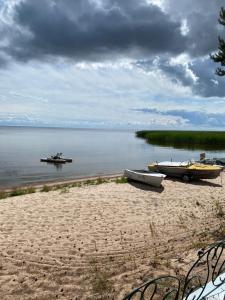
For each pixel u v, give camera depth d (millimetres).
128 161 32000
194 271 5363
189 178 16312
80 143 68938
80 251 6832
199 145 54656
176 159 33250
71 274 5766
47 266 6094
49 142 72375
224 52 8750
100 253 6711
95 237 7723
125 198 12203
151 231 7828
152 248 6973
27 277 5660
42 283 5434
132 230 8250
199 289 3740
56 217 9508
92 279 5512
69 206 10867
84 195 12766
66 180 20094
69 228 8430
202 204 11320
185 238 7598
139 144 62844
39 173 23422
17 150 45562
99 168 26719
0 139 84125
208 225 8617
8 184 18578
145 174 15328
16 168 26062
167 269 5676
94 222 8992
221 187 14938
